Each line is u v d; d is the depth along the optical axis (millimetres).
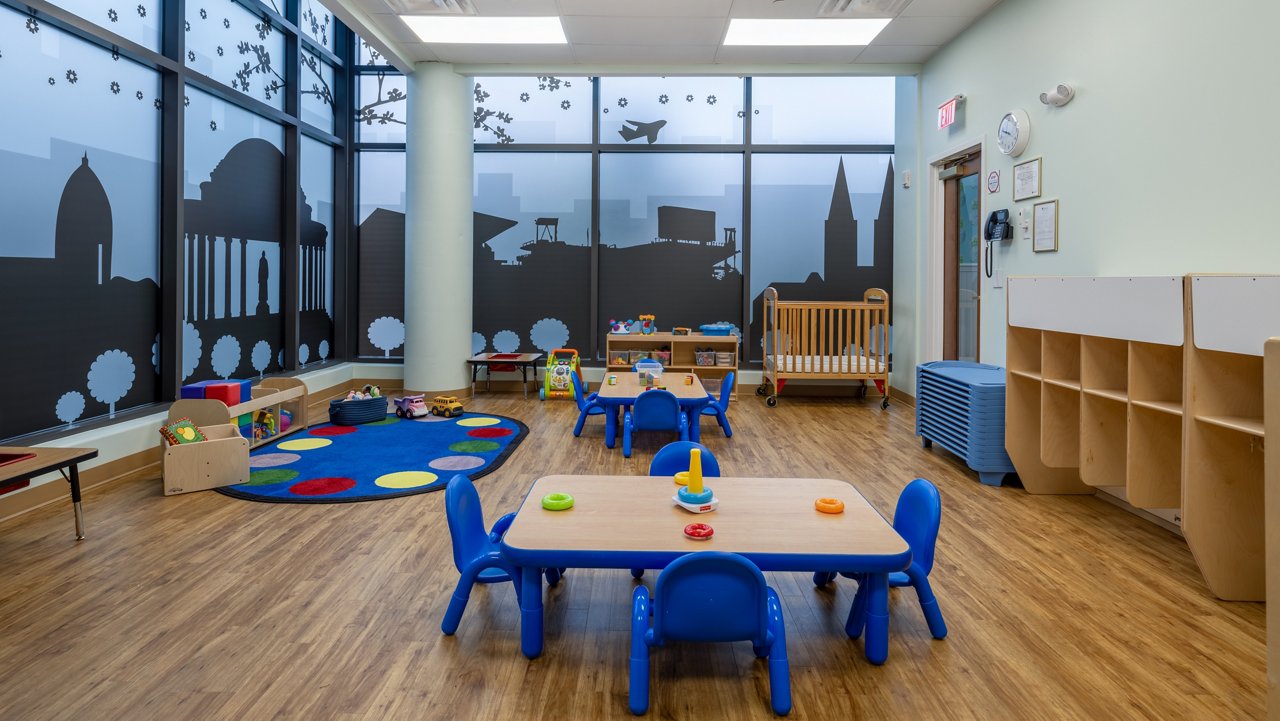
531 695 1760
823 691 1785
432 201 5891
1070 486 3492
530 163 6703
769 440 4688
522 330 6777
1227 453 2303
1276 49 2525
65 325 3453
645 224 6730
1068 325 3055
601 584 2434
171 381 4078
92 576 2420
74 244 3484
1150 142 3146
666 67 5676
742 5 4512
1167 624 2154
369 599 2275
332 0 4359
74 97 3447
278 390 4562
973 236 5090
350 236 6527
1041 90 3979
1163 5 3059
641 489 2244
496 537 2248
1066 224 3750
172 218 4043
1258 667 1910
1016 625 2143
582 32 5023
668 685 1813
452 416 5379
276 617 2148
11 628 2057
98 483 3441
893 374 6449
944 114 5070
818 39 5121
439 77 5770
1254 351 2043
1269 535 1396
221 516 3051
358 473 3729
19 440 3148
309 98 5871
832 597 2344
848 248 6688
